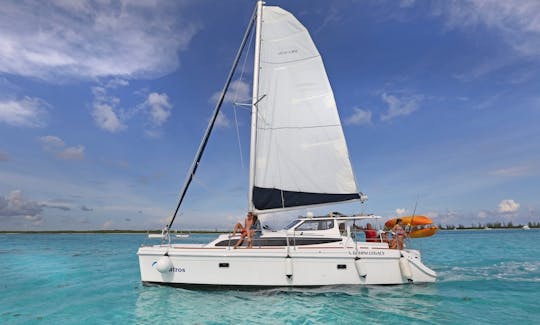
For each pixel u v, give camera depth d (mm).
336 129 8672
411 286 7492
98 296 7664
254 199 8156
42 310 6527
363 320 5605
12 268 13094
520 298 7043
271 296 6996
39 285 9258
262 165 8391
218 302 6613
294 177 8445
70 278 10539
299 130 8656
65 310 6492
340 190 8438
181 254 7324
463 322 5520
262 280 7105
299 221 8406
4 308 6727
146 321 5660
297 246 7578
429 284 7555
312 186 8438
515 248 21812
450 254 17625
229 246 7418
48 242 34438
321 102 8805
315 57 8961
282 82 8852
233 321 5562
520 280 9125
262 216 8383
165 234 8211
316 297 6930
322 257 7191
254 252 7172
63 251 21734
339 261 7223
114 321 5738
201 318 5730
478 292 7559
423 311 6086
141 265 7508
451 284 8500
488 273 10484
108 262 15219
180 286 7371
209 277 7203
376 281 7328
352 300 6723
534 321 5570
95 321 5777
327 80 8906
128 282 9680
